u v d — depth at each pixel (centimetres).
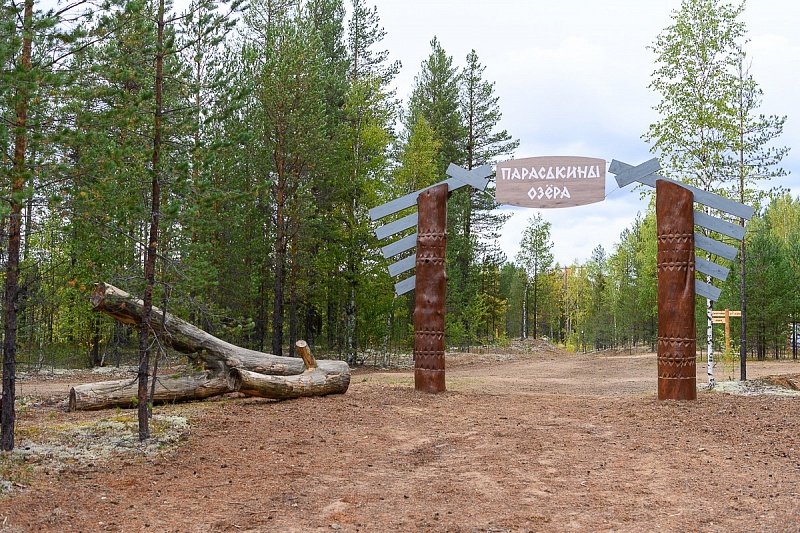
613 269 4934
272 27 2327
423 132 2772
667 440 880
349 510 580
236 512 575
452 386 1622
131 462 738
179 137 1020
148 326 865
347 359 2769
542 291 5869
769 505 577
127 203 835
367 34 3341
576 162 1334
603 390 1748
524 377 2345
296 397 1234
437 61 3928
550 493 633
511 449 834
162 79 888
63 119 754
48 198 741
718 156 1641
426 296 1369
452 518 557
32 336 1694
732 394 1353
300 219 2253
